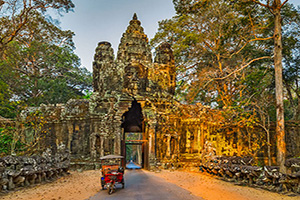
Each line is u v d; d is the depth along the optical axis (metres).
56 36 47.34
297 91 33.75
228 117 28.53
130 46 27.72
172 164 25.25
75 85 54.66
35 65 45.22
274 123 30.52
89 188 14.92
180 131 27.61
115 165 14.98
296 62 32.28
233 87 35.75
